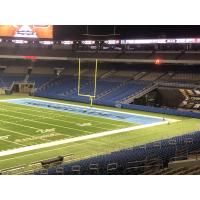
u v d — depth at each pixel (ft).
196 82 100.73
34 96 116.78
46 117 77.77
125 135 62.64
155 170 34.35
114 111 89.40
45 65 138.62
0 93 120.47
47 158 47.52
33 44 135.44
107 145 55.31
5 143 55.16
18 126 67.67
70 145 54.90
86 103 102.94
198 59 102.37
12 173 39.24
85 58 124.16
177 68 112.47
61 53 131.85
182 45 115.14
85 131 65.10
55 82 125.59
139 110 92.12
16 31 122.21
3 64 139.23
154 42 107.96
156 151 38.22
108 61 120.26
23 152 50.34
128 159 34.94
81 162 33.76
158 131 66.54
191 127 70.69
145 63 120.16
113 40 116.16
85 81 121.29
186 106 94.02
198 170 33.55
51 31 123.24
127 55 118.73
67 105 97.45
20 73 134.41
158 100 101.50
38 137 59.47
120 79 115.96
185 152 40.42
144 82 108.68
